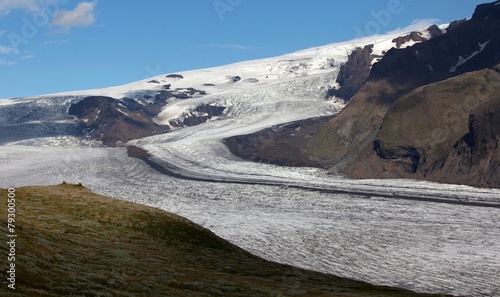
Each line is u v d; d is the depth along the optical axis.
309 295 45.47
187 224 68.44
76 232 55.59
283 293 44.91
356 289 53.47
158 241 60.66
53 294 30.83
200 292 40.88
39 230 49.59
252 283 47.66
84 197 71.38
